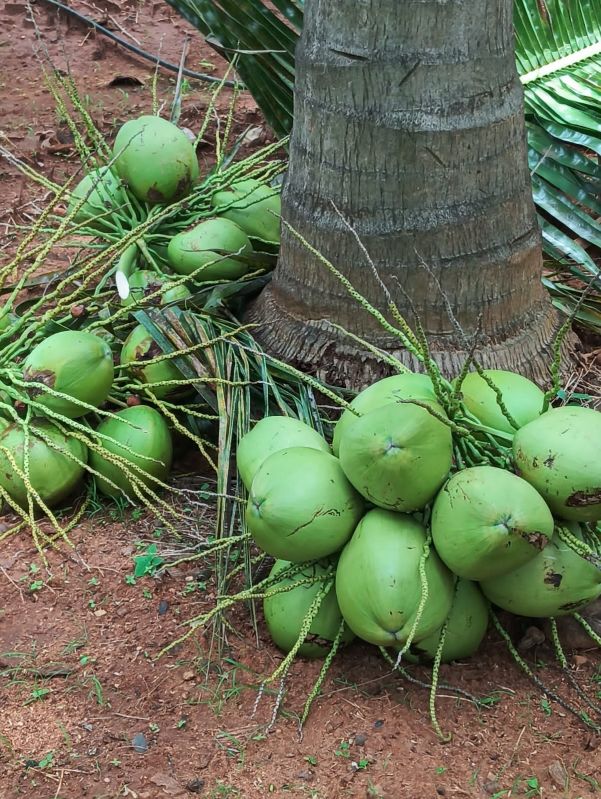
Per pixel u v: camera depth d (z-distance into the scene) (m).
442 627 2.86
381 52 3.44
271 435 3.20
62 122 7.07
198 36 8.47
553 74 4.96
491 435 3.00
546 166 4.75
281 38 4.59
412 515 2.88
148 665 3.11
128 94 7.55
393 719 2.90
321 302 3.81
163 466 3.79
